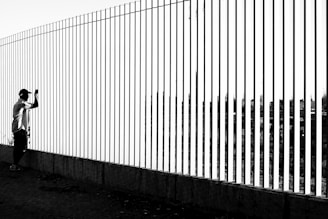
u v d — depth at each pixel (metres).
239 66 5.91
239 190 5.75
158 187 7.00
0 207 7.02
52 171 9.80
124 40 7.73
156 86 7.11
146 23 7.27
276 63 5.52
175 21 6.77
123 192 7.73
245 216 5.67
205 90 6.33
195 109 6.48
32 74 10.48
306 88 5.25
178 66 6.73
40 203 7.21
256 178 5.71
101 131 8.30
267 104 5.59
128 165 7.66
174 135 6.81
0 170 10.68
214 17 6.21
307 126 5.23
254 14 5.75
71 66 9.10
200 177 6.39
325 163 5.08
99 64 8.32
